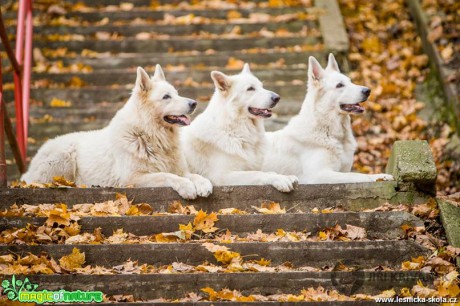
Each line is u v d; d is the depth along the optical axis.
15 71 14.29
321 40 19.06
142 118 12.16
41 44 18.69
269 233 10.51
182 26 19.47
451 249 9.96
